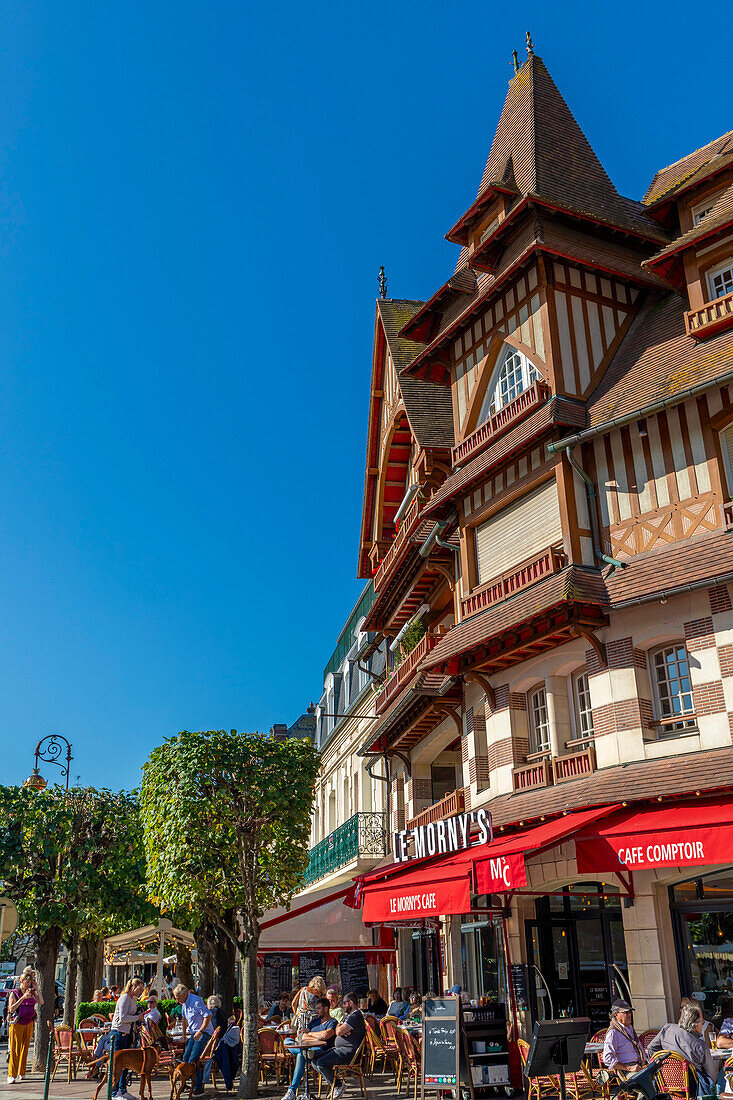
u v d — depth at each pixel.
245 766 19.47
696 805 13.31
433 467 21.72
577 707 16.97
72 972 29.58
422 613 24.50
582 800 14.70
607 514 16.47
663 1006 14.02
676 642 15.23
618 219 19.69
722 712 14.05
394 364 24.66
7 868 21.83
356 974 28.64
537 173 19.31
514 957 17.14
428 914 15.51
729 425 15.14
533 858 15.52
